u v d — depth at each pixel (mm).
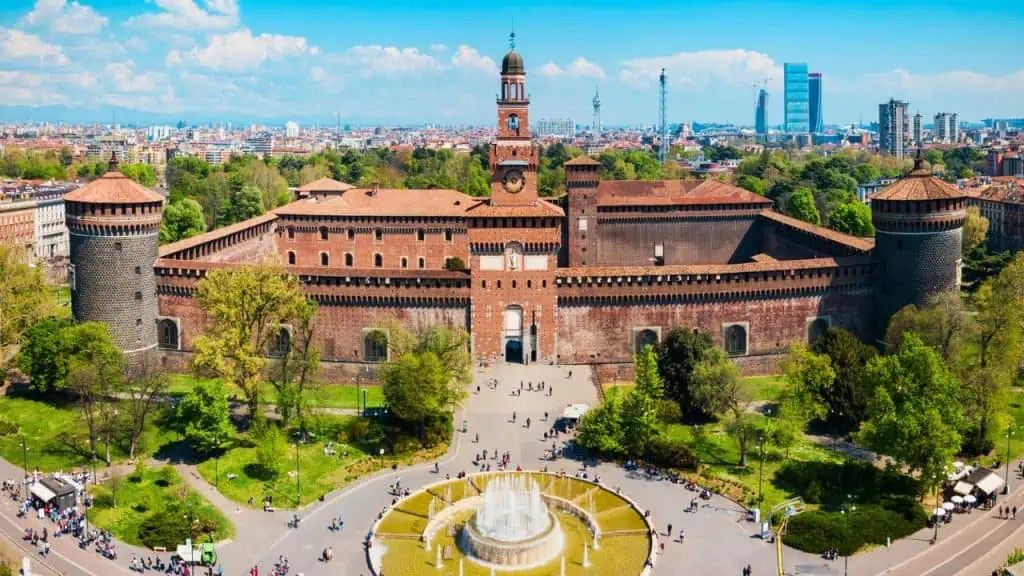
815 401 130500
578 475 116688
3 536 101812
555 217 150875
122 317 149000
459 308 153500
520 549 95562
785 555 98000
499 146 174375
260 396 141375
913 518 104625
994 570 95188
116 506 108312
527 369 151750
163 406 137250
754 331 156000
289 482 114312
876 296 159500
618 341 154375
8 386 149625
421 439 125438
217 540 100750
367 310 153500
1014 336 131625
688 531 102688
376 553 97625
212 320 152875
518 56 173875
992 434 122688
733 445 125625
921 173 154375
